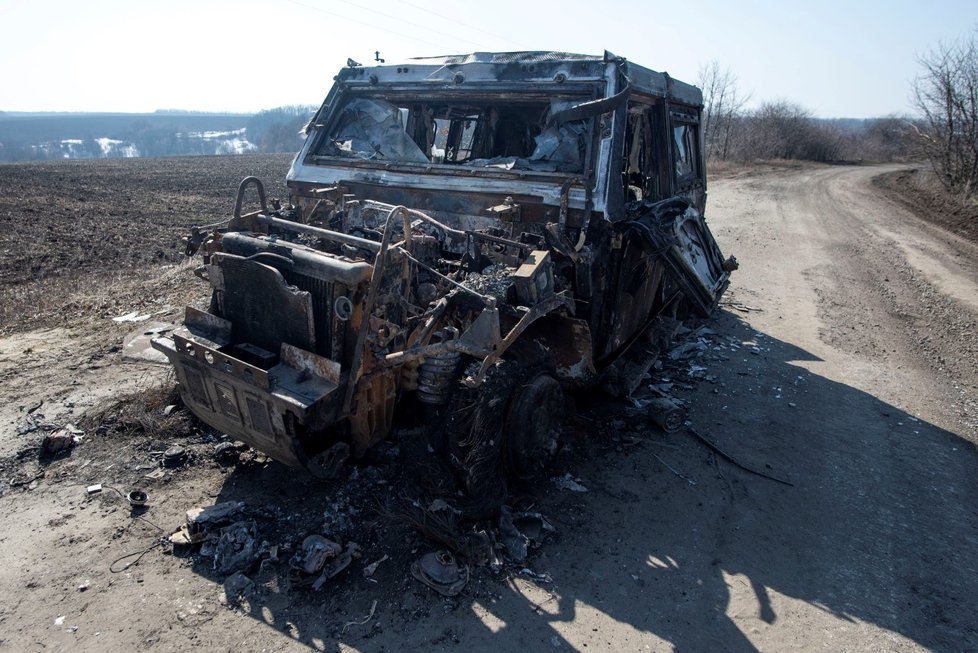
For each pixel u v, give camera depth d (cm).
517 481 381
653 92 510
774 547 350
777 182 2825
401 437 374
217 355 316
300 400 293
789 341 688
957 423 513
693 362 605
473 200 432
